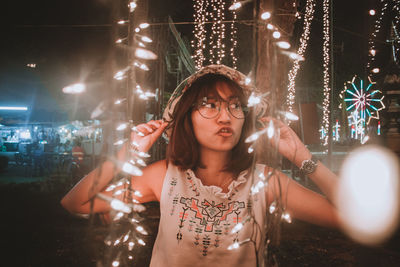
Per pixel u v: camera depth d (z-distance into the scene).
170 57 15.72
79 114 14.55
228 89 1.44
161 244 1.49
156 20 9.64
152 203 7.73
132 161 1.34
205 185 1.54
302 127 10.37
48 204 8.72
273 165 0.99
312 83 25.45
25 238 5.75
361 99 9.22
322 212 1.47
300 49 15.22
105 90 0.97
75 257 4.61
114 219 1.07
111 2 1.03
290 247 5.03
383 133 6.40
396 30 7.04
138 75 2.07
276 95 0.98
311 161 1.49
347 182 1.46
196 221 1.43
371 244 2.35
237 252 1.38
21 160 18.53
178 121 1.55
